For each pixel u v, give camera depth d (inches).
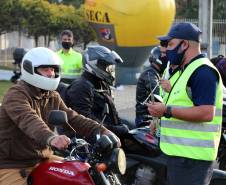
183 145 217.2
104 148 188.2
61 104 221.5
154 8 853.2
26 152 212.5
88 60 286.4
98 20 870.4
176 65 224.2
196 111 210.4
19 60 356.2
